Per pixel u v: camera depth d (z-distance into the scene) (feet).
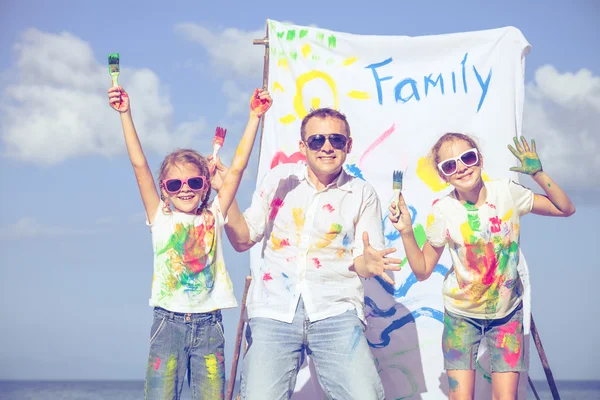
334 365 17.33
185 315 17.04
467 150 19.07
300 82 23.89
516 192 19.42
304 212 18.61
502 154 23.17
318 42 24.12
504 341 18.98
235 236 18.98
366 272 17.88
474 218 19.06
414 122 23.62
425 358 21.76
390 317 22.09
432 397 21.50
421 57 24.07
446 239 19.27
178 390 17.08
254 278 20.61
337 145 18.40
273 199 19.06
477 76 23.77
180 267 17.37
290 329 17.74
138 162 17.72
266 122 23.43
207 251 17.62
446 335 19.43
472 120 23.52
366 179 23.34
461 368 19.12
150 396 16.78
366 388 16.87
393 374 21.68
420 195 23.15
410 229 18.29
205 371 17.11
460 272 19.12
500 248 19.03
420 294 22.26
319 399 20.99
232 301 17.69
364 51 24.11
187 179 17.65
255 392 17.22
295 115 23.62
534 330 21.50
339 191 18.74
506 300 18.92
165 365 16.92
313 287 17.95
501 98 23.53
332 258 18.28
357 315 17.85
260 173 23.06
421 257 18.75
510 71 23.66
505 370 18.88
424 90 23.84
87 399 368.48
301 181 19.01
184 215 17.78
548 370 21.42
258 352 17.61
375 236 18.48
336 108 23.73
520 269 20.72
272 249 18.79
